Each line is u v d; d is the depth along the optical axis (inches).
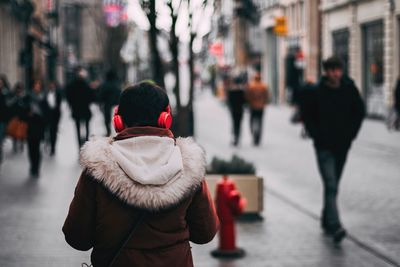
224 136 1039.6
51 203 450.6
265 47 2463.1
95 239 135.8
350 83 341.7
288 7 2159.2
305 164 671.1
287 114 1654.8
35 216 406.9
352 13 1477.6
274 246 334.0
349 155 745.0
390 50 1286.9
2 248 328.5
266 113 1704.0
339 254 317.1
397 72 1279.5
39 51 2225.6
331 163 344.8
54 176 577.6
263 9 2420.0
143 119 137.0
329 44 1653.5
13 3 1507.1
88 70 3245.6
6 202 454.0
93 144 134.3
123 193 129.9
